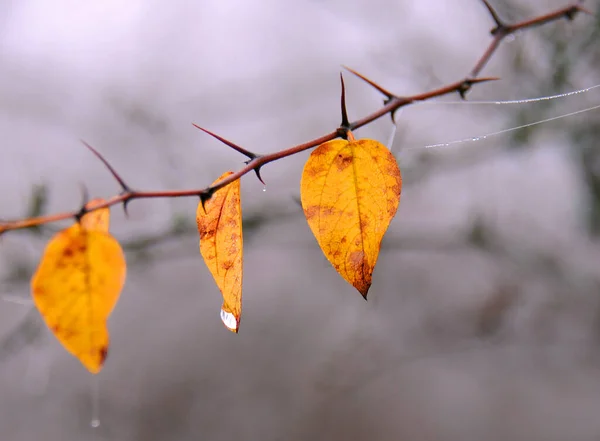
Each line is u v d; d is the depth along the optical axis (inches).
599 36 29.3
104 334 14.7
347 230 14.7
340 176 14.7
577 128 31.5
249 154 14.9
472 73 18.6
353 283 14.6
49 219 14.7
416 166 35.6
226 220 14.9
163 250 35.9
